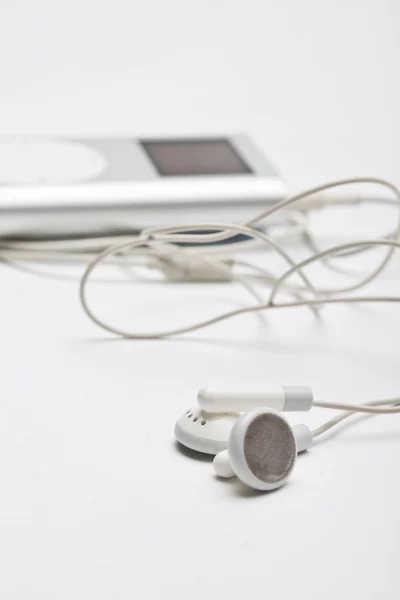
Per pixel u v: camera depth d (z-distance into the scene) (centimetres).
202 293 50
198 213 52
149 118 70
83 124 68
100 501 36
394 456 38
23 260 53
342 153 64
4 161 55
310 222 56
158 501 36
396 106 72
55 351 44
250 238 53
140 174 54
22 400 41
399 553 34
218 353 44
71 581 33
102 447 38
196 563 34
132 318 47
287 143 66
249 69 76
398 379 42
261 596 33
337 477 37
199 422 38
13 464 37
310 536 35
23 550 34
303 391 38
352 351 44
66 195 52
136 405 40
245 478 36
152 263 50
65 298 48
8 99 71
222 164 56
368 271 52
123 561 34
